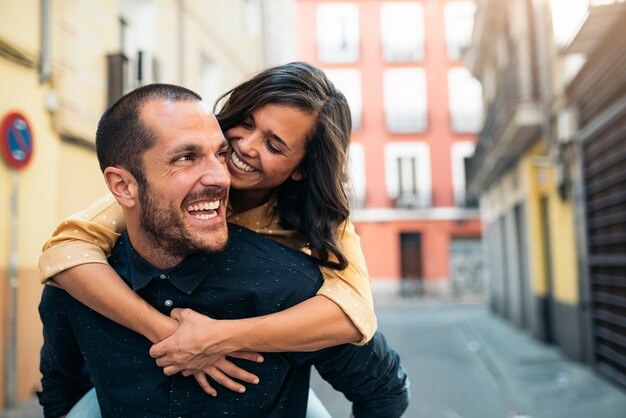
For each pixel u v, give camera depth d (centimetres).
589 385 655
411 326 1393
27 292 545
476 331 1261
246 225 160
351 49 2736
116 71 698
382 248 2612
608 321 671
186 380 129
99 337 132
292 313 126
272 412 134
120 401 132
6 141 512
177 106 118
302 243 159
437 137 2666
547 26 885
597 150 682
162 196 116
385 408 155
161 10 828
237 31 1195
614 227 646
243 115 150
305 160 154
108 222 142
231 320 124
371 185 2658
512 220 1342
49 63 584
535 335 1071
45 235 577
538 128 959
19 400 526
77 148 644
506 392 645
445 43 2705
